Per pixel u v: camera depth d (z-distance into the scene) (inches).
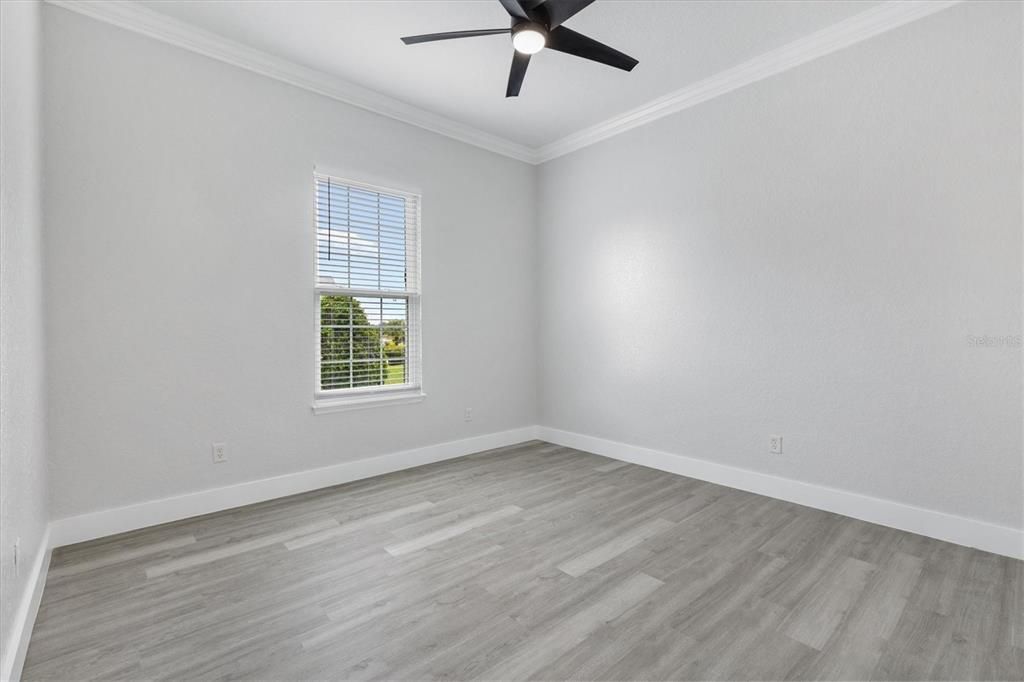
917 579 84.9
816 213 117.6
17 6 68.8
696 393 142.9
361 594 80.5
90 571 87.4
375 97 142.1
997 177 93.7
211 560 92.0
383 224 149.3
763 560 92.0
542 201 188.7
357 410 141.6
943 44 99.0
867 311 110.3
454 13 107.0
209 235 115.3
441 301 162.1
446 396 163.9
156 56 108.1
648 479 142.0
